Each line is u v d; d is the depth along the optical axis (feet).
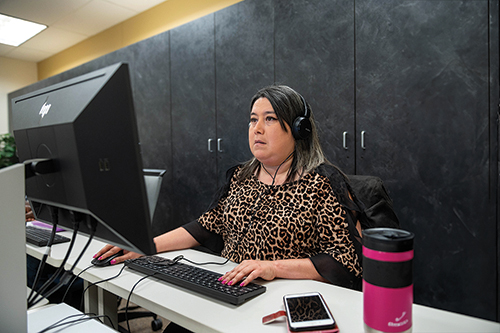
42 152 2.12
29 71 17.71
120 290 2.63
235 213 3.73
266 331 1.91
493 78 4.78
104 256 3.16
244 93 7.62
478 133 4.92
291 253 3.38
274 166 3.81
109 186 1.82
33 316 2.27
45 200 2.22
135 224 1.84
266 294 2.47
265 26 7.20
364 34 5.92
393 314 1.63
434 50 5.24
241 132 7.71
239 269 2.68
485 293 4.94
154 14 11.53
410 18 5.44
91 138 1.81
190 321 2.09
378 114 5.83
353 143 6.14
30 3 11.15
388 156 5.76
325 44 6.38
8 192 1.83
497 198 4.80
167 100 9.27
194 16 10.39
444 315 2.11
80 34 13.94
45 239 4.00
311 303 2.10
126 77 1.77
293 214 3.40
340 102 6.26
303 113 3.77
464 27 4.98
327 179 3.49
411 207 5.56
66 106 1.94
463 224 5.09
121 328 5.25
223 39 7.93
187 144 8.84
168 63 9.17
